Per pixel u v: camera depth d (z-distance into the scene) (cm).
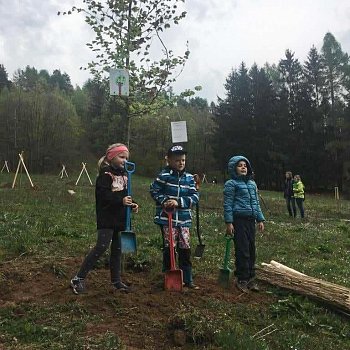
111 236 588
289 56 6369
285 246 1145
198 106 8781
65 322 500
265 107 5956
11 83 9756
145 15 802
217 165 6575
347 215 2477
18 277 634
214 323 507
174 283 604
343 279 830
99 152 7162
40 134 6456
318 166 5722
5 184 2820
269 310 602
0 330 477
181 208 629
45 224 1066
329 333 554
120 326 501
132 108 821
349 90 5419
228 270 677
